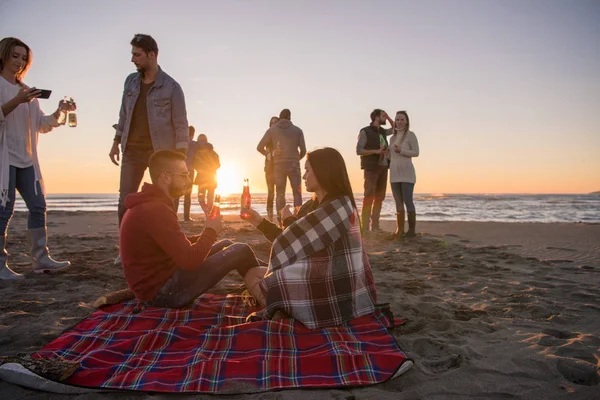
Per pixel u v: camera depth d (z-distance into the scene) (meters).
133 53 4.29
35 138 4.15
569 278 4.38
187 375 2.06
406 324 2.92
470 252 5.96
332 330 2.55
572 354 2.43
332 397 1.96
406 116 7.06
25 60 3.98
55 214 15.15
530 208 25.14
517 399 1.97
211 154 10.16
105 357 2.22
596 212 20.48
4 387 2.00
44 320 2.88
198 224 9.44
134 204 2.74
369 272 2.89
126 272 2.82
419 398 1.97
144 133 4.48
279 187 8.21
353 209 2.76
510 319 3.09
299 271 2.63
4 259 4.04
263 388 1.99
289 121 8.14
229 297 3.31
